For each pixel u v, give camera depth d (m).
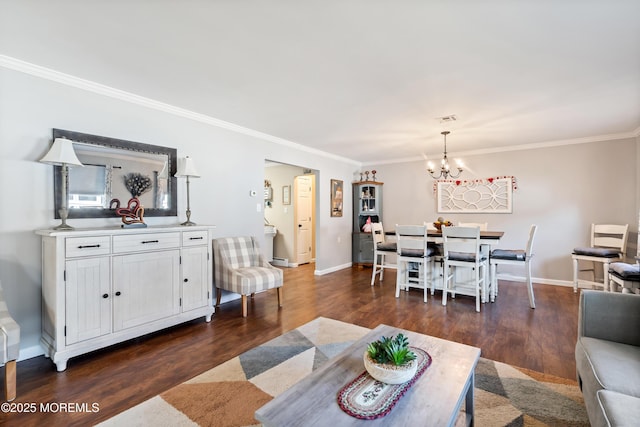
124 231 2.57
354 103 3.23
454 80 2.67
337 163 6.23
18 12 1.77
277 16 1.82
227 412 1.78
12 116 2.36
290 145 4.99
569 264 4.81
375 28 1.93
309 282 5.13
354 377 1.41
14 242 2.38
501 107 3.31
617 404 1.17
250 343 2.71
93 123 2.79
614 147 4.48
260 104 3.28
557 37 2.01
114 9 1.75
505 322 3.23
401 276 4.59
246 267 3.88
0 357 1.82
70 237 2.28
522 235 5.15
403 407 1.20
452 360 1.57
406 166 6.37
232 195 4.05
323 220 5.84
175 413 1.76
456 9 1.74
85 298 2.35
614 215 4.49
